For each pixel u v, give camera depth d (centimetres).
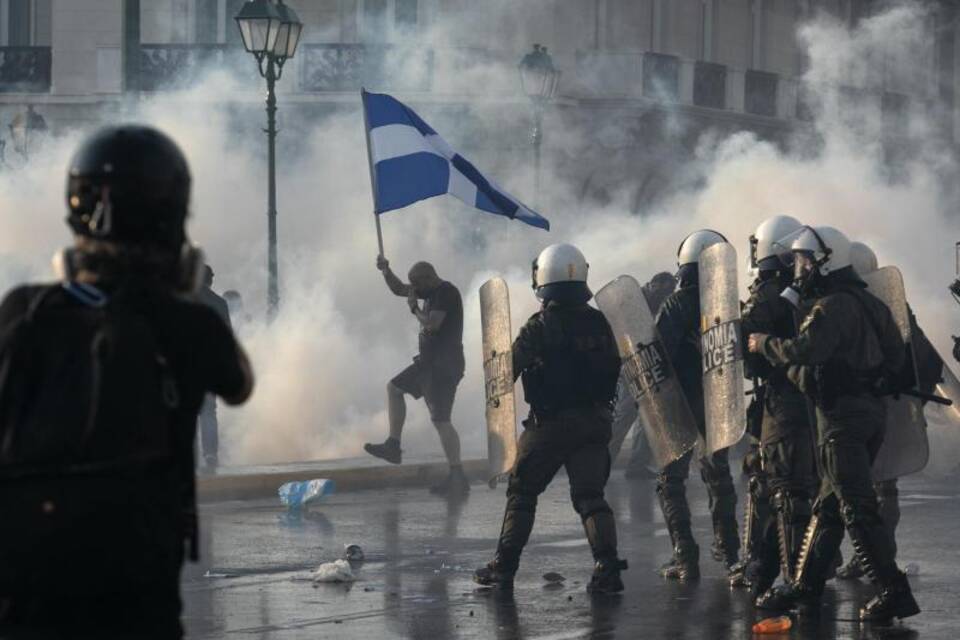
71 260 743
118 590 714
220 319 752
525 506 1941
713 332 1911
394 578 2052
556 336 1881
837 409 1695
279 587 1975
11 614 713
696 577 2016
